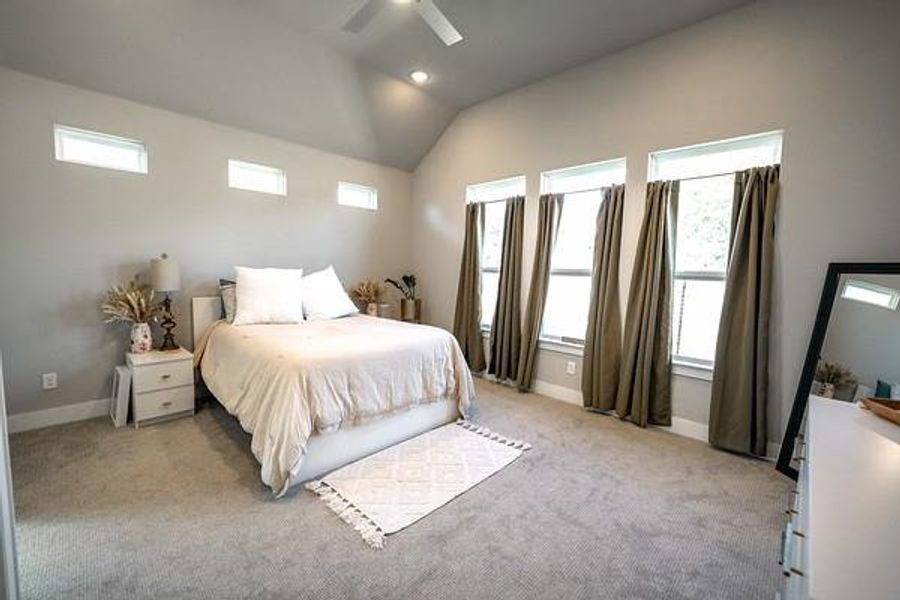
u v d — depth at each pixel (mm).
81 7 2484
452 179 4680
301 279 3746
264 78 3350
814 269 2434
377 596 1451
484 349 4441
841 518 808
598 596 1479
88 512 1872
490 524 1876
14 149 2648
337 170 4438
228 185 3641
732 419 2680
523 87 3920
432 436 2816
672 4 2645
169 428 2832
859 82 2264
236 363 2689
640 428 3066
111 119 3004
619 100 3240
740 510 2025
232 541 1711
